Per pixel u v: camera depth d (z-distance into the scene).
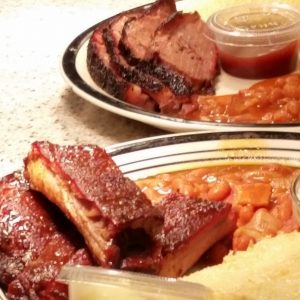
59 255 0.30
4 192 0.34
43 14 0.75
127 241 0.28
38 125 0.49
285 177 0.38
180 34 0.56
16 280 0.30
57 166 0.31
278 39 0.55
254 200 0.36
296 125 0.43
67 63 0.55
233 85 0.55
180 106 0.49
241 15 0.58
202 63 0.54
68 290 0.27
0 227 0.32
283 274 0.26
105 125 0.48
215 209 0.33
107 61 0.52
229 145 0.41
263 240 0.32
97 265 0.29
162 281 0.24
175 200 0.34
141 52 0.52
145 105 0.50
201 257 0.33
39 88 0.56
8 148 0.46
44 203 0.33
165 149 0.41
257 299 0.24
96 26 0.61
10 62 0.63
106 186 0.30
